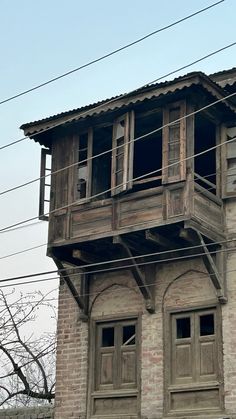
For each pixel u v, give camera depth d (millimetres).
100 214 19469
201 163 20828
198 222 18234
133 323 19828
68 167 20578
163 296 19469
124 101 19406
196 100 19078
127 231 18766
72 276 20969
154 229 18547
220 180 19516
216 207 19094
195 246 18500
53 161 21094
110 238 19219
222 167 19578
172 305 19281
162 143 19234
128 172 19031
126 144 19312
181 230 18266
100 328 20297
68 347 20516
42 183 21219
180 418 18156
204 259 18453
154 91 18969
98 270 20391
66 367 20344
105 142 21359
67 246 19875
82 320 20516
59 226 20141
